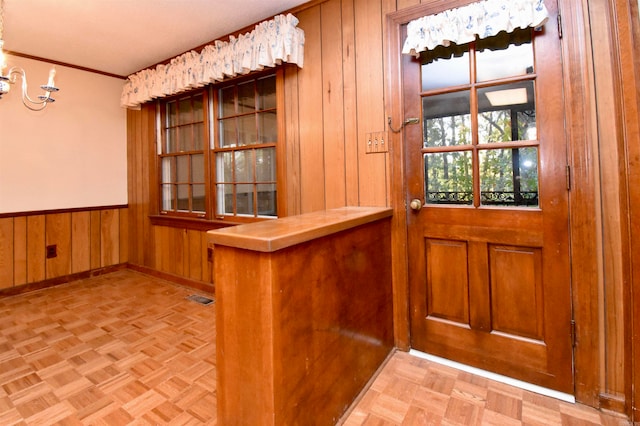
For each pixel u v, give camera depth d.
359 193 2.16
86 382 1.74
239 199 2.95
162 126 3.61
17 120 3.20
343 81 2.19
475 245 1.80
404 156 2.00
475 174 1.79
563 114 1.57
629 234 1.42
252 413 1.16
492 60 1.74
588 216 1.51
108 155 3.85
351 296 1.58
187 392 1.66
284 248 1.14
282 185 2.51
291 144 2.46
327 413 1.38
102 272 3.81
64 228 3.51
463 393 1.64
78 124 3.60
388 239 2.01
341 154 2.22
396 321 2.05
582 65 1.51
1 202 3.12
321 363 1.34
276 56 2.31
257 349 1.13
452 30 1.73
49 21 2.58
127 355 2.02
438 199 1.93
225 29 2.71
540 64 1.61
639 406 1.41
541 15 1.52
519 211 1.68
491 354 1.78
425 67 1.92
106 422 1.45
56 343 2.17
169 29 2.71
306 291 1.26
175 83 3.13
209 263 3.16
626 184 1.42
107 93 3.82
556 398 1.60
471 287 1.82
